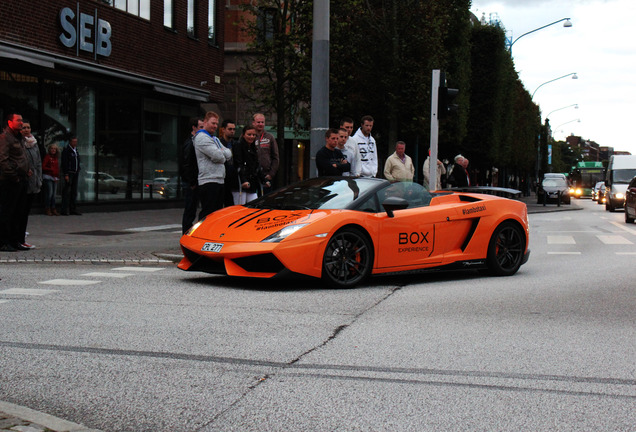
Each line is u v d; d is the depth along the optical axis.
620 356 5.00
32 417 3.56
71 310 6.41
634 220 24.48
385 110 29.41
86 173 19.78
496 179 58.47
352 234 8.03
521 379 4.41
